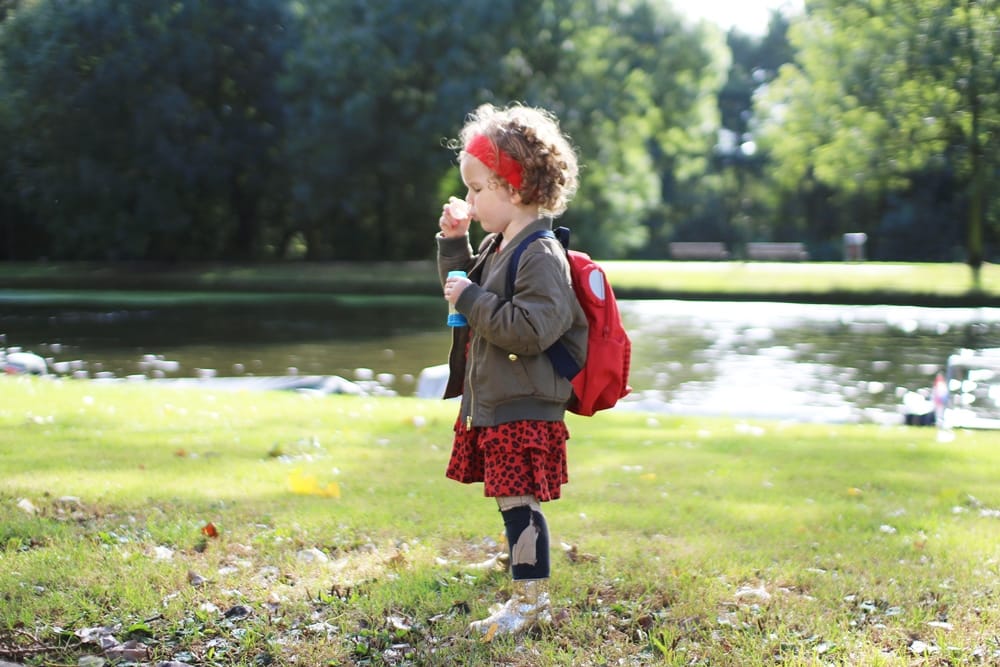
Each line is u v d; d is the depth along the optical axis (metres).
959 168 35.03
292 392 11.05
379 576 3.87
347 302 31.88
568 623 3.44
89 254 43.78
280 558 4.07
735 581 3.87
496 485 3.21
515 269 3.19
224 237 44.91
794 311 28.50
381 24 35.66
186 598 3.57
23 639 3.24
